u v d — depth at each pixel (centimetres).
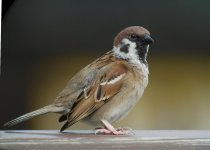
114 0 228
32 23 227
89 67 207
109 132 204
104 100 205
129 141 198
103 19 228
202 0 228
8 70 228
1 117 228
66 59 228
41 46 228
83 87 206
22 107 228
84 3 228
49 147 197
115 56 208
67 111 206
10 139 198
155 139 198
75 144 197
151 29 228
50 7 228
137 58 207
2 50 227
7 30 226
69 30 228
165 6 228
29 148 197
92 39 228
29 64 228
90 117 206
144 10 228
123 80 206
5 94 228
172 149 198
